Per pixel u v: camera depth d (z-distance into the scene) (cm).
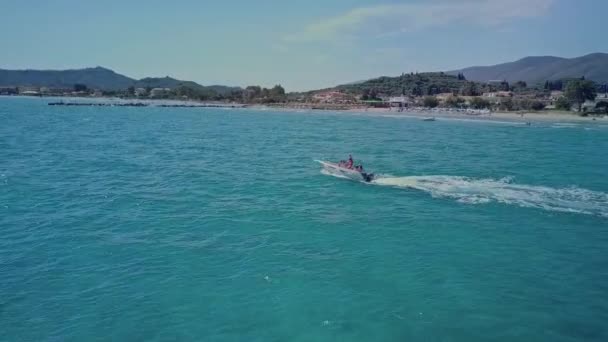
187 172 4569
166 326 1584
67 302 1747
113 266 2089
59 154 5603
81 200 3291
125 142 7169
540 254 2327
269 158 5700
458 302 1778
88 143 6856
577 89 17188
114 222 2767
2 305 1720
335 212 3081
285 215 2994
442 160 5481
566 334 1566
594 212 3125
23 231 2566
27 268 2055
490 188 3816
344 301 1770
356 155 5978
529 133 9875
